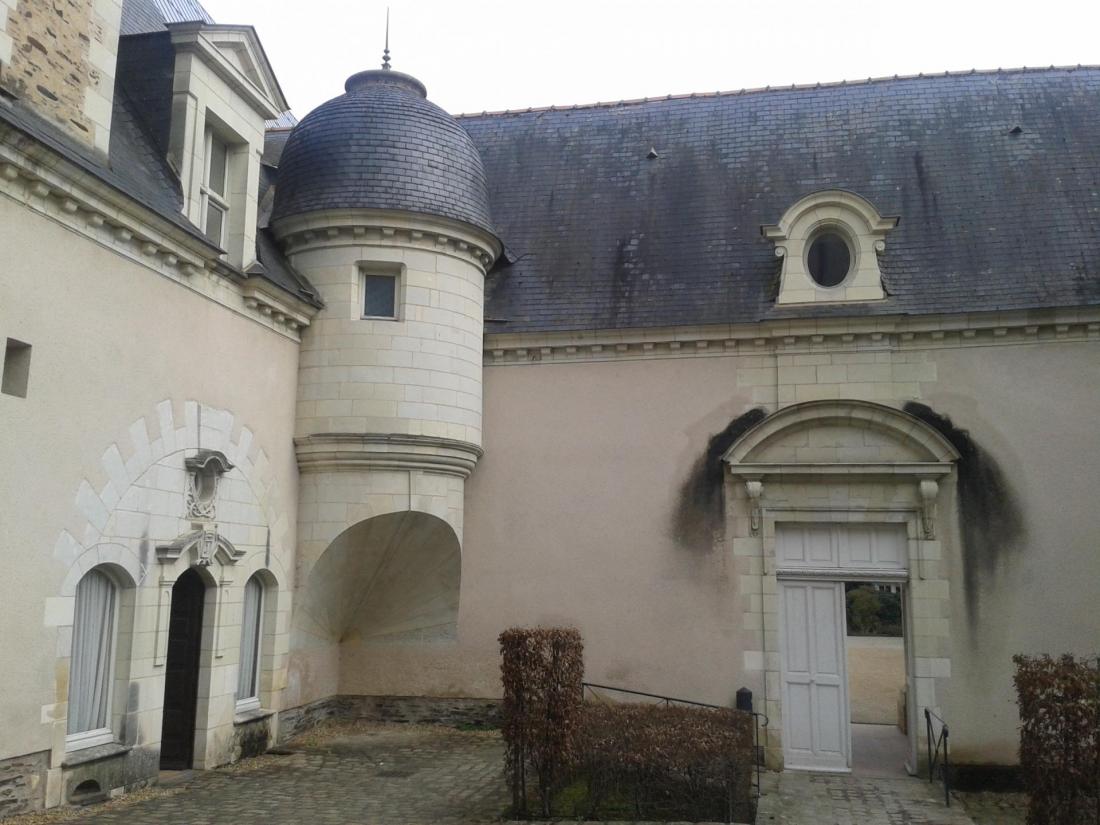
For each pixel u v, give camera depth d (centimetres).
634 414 1344
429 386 1259
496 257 1395
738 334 1308
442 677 1349
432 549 1319
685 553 1297
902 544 1249
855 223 1312
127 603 910
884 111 1534
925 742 1190
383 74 1425
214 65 1094
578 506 1340
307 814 865
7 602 747
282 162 1352
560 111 1695
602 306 1388
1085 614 1173
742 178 1498
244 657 1148
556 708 866
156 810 853
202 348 1031
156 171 1013
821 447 1274
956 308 1259
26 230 779
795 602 1272
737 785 887
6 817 746
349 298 1257
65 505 814
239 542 1099
